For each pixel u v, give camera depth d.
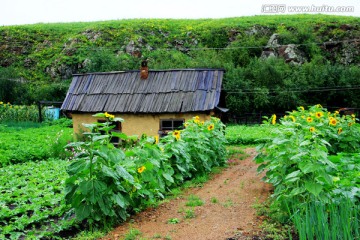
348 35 47.44
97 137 5.78
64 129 25.34
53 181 9.98
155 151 7.47
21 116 31.91
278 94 34.59
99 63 41.44
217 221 6.36
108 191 5.97
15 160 13.90
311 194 5.44
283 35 44.94
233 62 41.75
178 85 17.77
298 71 36.84
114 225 6.37
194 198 7.89
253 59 39.66
